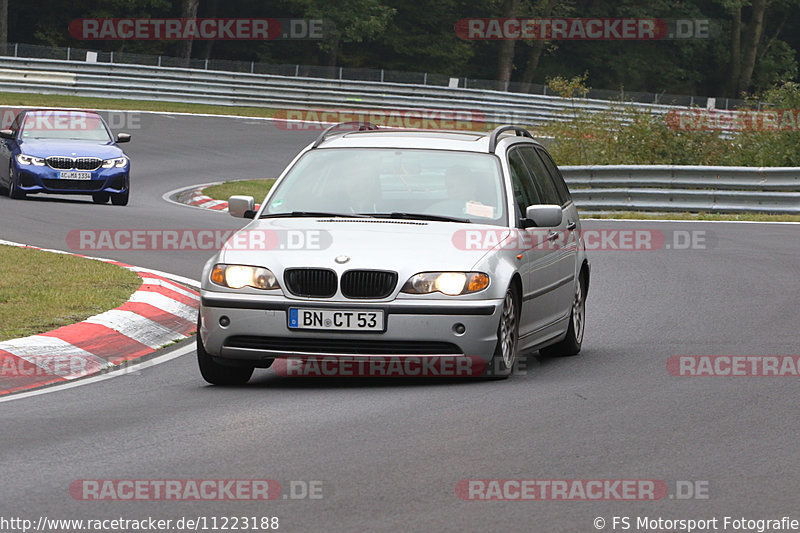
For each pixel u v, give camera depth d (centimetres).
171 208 6059
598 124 7506
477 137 2686
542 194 2728
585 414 2023
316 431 1888
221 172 8238
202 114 11562
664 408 2081
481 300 2244
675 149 7319
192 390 2294
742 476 1636
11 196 5956
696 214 6372
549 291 2586
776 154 7131
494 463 1689
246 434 1872
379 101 12319
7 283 3281
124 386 2341
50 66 11638
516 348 2398
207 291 2297
